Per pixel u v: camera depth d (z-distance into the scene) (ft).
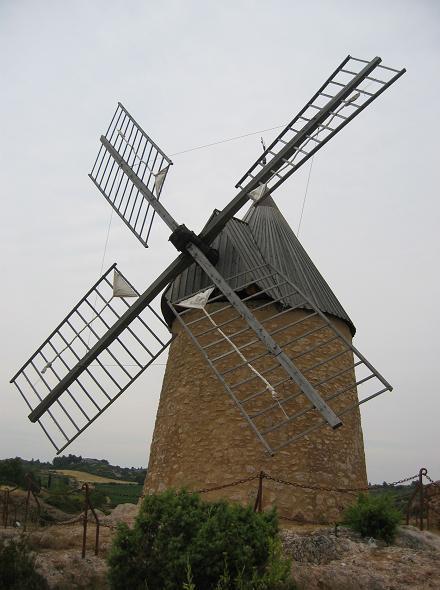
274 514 25.21
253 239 43.80
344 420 40.27
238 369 39.88
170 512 24.04
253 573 22.12
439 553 29.86
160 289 42.11
